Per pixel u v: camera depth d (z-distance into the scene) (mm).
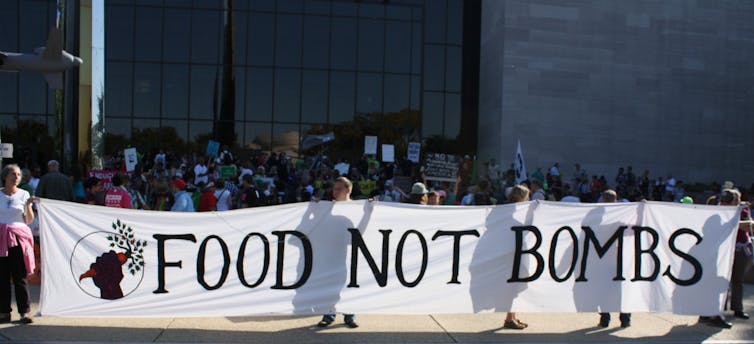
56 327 6680
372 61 27375
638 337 6926
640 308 7375
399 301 7055
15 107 25562
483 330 7074
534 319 7734
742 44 28391
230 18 26484
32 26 25484
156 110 26031
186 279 6758
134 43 25969
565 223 7320
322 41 27094
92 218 6637
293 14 26906
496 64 27219
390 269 7051
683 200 11328
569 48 26953
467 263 7168
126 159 17812
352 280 6992
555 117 26750
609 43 27297
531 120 26531
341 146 27141
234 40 26516
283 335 6613
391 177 24141
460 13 28562
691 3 28047
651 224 7449
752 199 11578
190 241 6773
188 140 26219
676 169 27750
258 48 26656
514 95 26438
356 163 27125
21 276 6742
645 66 27594
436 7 28328
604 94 27203
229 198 11328
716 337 6988
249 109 26594
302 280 6922
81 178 11031
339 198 7230
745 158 28328
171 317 7090
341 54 27188
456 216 7168
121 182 9414
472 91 28500
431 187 15984
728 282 7500
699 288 7461
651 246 7430
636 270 7402
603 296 7332
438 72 28250
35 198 6520
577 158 26844
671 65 27812
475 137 28453
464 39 28578
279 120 26750
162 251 6727
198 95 26281
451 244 7148
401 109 27547
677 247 7465
